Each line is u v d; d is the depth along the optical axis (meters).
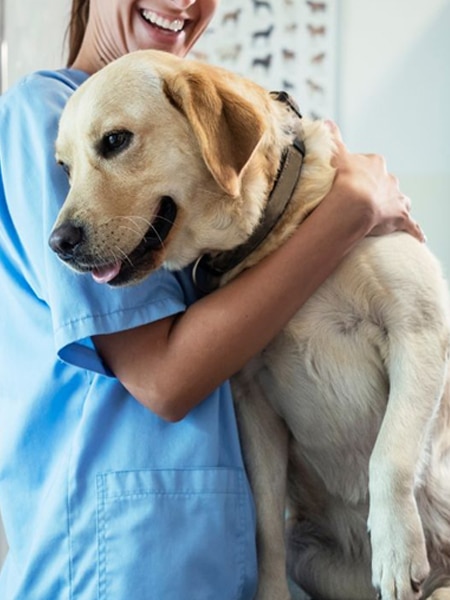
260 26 3.13
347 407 1.50
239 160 1.30
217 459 1.38
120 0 1.60
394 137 3.13
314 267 1.36
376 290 1.42
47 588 1.36
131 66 1.34
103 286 1.31
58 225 1.28
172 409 1.33
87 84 1.35
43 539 1.35
